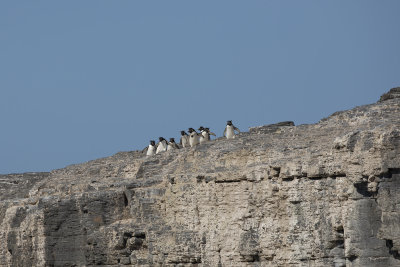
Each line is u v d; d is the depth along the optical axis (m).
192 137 88.94
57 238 88.19
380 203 64.25
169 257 79.38
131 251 83.00
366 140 65.25
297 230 70.75
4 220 97.19
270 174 72.81
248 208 74.25
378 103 74.25
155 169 85.75
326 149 70.50
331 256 68.88
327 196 69.06
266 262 73.19
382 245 64.75
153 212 82.50
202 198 78.06
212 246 76.62
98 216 85.81
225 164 78.19
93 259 84.75
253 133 82.81
